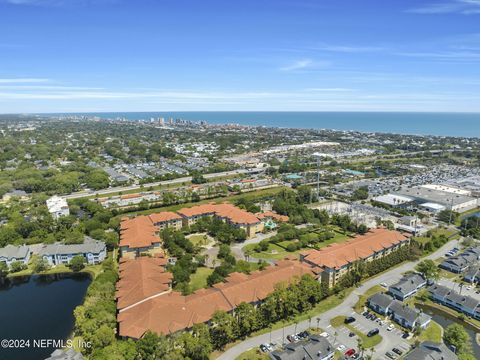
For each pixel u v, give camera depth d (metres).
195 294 167.75
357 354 145.00
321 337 145.25
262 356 142.88
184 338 137.75
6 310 183.25
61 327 167.88
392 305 173.50
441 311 180.62
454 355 137.00
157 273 185.25
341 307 180.00
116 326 158.50
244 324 151.75
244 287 170.88
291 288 172.62
